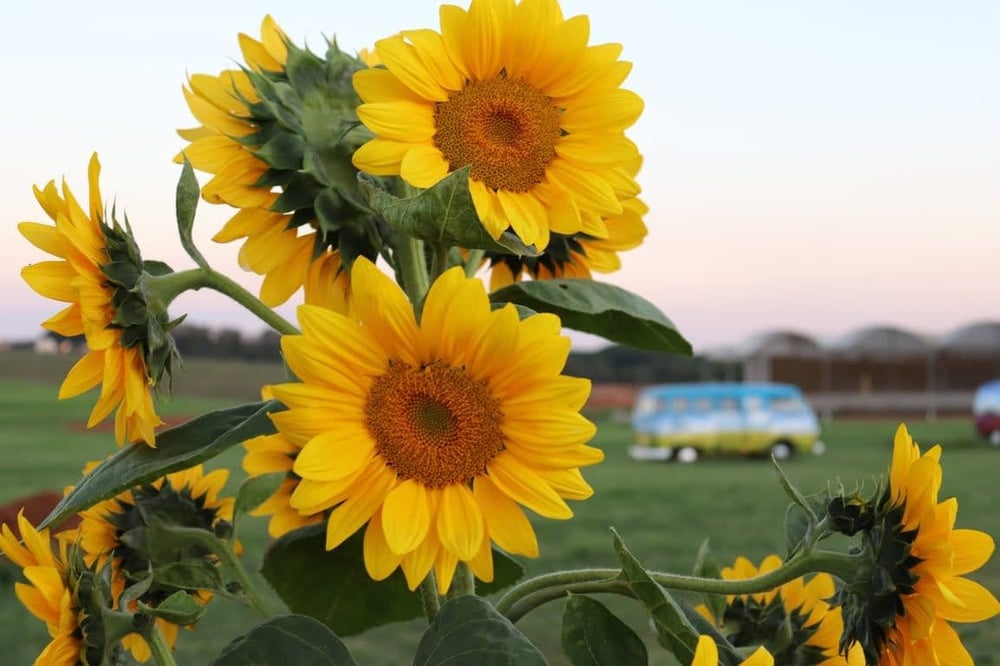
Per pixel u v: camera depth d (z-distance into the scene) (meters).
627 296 2.40
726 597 2.61
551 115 1.96
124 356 1.85
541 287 2.28
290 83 2.11
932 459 1.84
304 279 2.14
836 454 26.73
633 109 1.97
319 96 2.11
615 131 1.98
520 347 1.76
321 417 1.75
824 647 2.47
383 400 1.77
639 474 20.94
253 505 2.55
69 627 1.88
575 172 1.96
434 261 1.93
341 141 2.10
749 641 2.49
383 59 1.86
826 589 2.65
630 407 44.41
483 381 1.79
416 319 1.97
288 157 2.05
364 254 2.13
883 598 1.87
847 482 17.14
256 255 2.12
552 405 1.75
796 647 2.46
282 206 2.06
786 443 26.16
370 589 2.63
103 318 1.82
